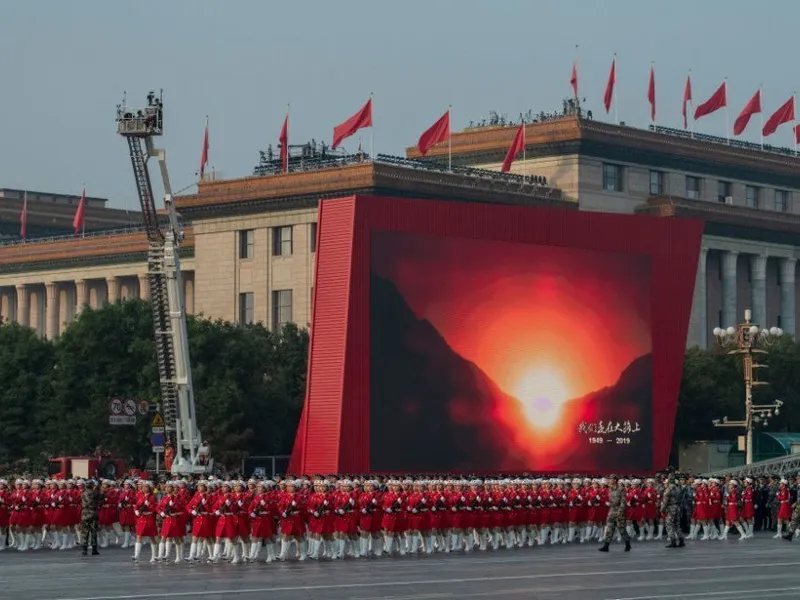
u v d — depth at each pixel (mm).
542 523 79375
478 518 75188
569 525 81250
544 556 70812
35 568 62719
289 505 67250
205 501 65688
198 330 126938
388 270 89375
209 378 123688
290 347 140250
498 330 92438
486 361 91812
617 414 96625
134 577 57719
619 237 97750
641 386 97750
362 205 88875
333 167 160375
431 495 73062
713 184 190875
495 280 92562
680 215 177750
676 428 144125
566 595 50781
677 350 99875
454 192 158875
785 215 192875
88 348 124750
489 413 91688
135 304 128500
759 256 193875
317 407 88938
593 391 95562
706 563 65562
